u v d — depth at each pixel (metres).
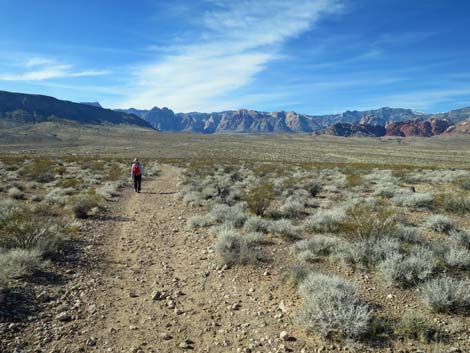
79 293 6.27
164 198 19.00
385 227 8.66
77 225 11.07
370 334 4.82
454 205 13.32
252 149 132.12
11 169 34.19
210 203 15.87
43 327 5.02
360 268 7.23
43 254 7.82
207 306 6.01
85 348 4.62
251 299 6.23
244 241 9.02
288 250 8.91
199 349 4.72
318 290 5.71
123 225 12.07
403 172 32.91
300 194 18.83
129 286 6.80
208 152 109.38
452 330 4.82
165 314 5.71
